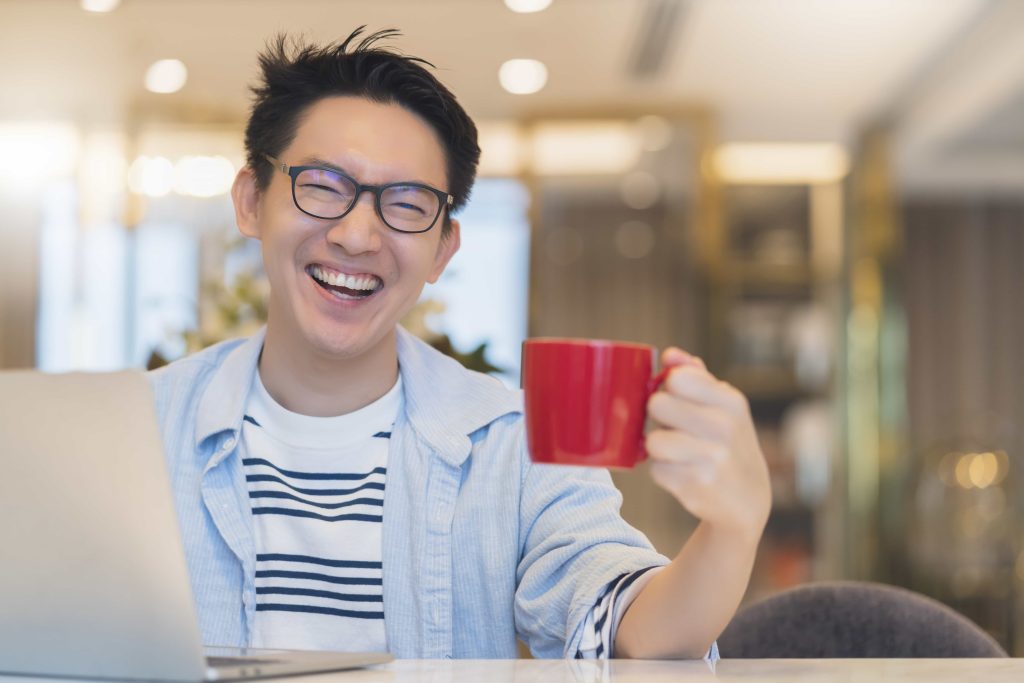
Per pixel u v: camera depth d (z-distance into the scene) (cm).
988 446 517
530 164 488
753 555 94
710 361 490
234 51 422
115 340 463
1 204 473
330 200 126
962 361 592
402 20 395
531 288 478
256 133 133
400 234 127
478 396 140
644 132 491
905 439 548
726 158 519
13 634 89
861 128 498
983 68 429
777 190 518
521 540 134
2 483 87
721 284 493
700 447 87
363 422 135
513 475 135
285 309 130
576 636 110
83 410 85
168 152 473
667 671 94
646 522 544
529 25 397
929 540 495
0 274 470
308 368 133
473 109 480
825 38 410
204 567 130
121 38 410
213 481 131
